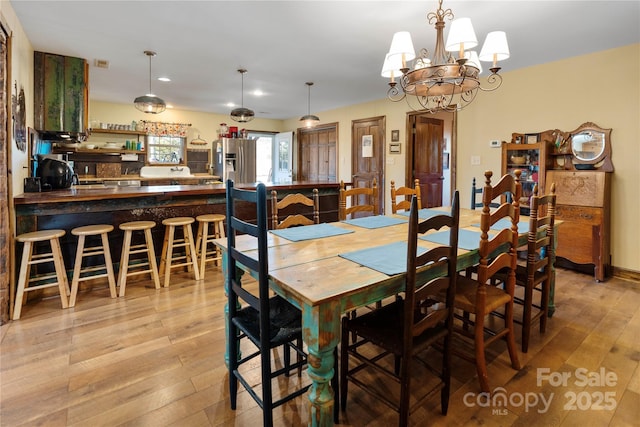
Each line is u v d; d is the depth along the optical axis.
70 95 3.79
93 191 3.27
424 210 3.14
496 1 2.52
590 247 3.42
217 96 5.79
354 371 1.63
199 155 7.42
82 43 3.38
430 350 2.12
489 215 1.69
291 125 8.23
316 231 2.21
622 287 3.20
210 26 2.99
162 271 3.31
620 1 2.52
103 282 3.15
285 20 2.87
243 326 1.54
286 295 1.34
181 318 2.47
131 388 1.72
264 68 4.19
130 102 6.38
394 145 5.83
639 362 1.98
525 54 3.62
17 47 2.82
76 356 1.99
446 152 6.95
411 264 1.31
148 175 6.79
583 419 1.54
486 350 2.12
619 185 3.46
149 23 2.94
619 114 3.43
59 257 2.59
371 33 3.12
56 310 2.59
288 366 1.67
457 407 1.62
